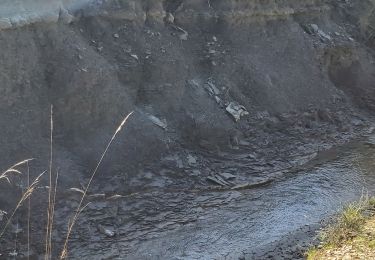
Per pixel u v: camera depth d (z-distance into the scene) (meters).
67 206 7.98
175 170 9.31
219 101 10.81
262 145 10.57
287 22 12.82
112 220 7.98
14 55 8.46
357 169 10.21
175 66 10.52
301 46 12.76
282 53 12.38
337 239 7.30
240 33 11.89
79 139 8.84
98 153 8.83
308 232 7.98
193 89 10.66
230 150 10.20
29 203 7.13
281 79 11.97
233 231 8.05
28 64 8.60
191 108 10.34
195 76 10.93
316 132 11.45
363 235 7.21
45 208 7.81
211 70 11.17
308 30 13.40
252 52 11.91
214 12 11.61
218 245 7.69
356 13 14.81
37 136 8.45
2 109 8.21
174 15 11.12
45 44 8.89
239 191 9.20
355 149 11.07
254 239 7.86
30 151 8.26
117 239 7.64
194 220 8.28
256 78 11.59
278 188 9.40
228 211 8.59
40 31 8.86
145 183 8.88
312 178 9.80
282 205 8.84
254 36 12.10
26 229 7.41
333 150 10.97
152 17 10.66
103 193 8.40
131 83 9.88
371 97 13.37
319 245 7.34
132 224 8.01
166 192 8.84
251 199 8.98
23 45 8.59
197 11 11.45
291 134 11.12
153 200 8.60
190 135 10.04
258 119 11.08
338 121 12.03
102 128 9.09
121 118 9.34
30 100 8.51
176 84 10.41
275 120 11.32
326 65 13.24
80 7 9.72
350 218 7.63
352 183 9.68
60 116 8.77
